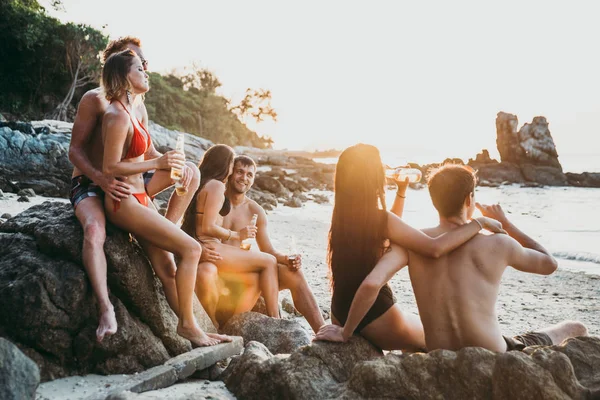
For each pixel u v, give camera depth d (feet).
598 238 54.75
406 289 26.09
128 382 11.03
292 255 16.52
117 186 12.56
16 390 9.25
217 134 274.98
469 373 9.34
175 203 14.74
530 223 72.69
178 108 253.24
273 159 186.91
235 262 16.08
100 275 12.06
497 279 11.26
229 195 17.87
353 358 11.34
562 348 10.11
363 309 11.25
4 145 50.75
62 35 131.75
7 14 125.70
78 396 10.80
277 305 16.40
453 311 11.17
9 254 12.58
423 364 9.65
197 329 13.00
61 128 61.41
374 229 11.91
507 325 20.59
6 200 41.73
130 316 12.58
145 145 13.42
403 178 14.05
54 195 50.08
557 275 32.35
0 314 11.51
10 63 130.21
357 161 12.01
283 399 10.39
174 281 13.67
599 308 23.85
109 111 12.71
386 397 9.56
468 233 11.32
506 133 204.54
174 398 9.91
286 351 14.40
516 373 8.99
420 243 11.43
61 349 11.70
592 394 9.12
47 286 11.70
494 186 185.26
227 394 11.10
